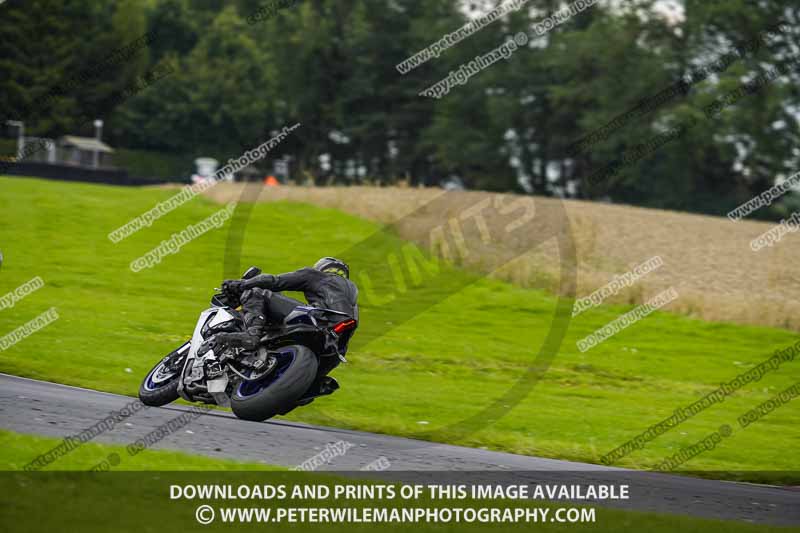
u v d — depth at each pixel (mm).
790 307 85250
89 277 77500
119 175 172500
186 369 32562
